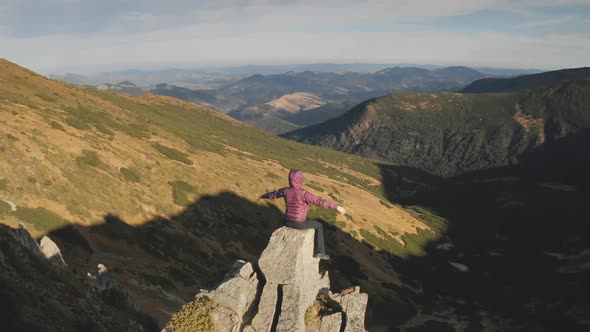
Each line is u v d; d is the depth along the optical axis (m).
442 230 147.75
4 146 46.19
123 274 34.72
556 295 95.25
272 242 9.18
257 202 84.19
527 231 159.38
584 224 156.62
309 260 9.34
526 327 78.12
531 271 113.19
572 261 119.50
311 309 9.09
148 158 73.38
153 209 55.97
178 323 8.20
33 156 48.00
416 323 67.88
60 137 58.78
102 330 15.52
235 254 59.00
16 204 39.47
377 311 66.38
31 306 13.10
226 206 73.56
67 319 14.24
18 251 16.56
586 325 78.25
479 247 137.00
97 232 42.97
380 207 134.12
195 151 101.38
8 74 106.25
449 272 104.25
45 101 92.94
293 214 9.11
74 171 51.38
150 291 33.28
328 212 100.31
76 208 44.25
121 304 21.22
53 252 20.06
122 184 56.72
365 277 76.12
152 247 45.72
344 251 83.38
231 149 152.25
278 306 8.55
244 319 8.59
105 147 65.38
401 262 98.50
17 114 60.53
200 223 61.22
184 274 42.16
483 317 79.75
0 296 12.30
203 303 8.55
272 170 128.75
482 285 99.81
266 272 8.80
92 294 18.78
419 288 87.44
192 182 74.62
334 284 66.00
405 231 123.69
